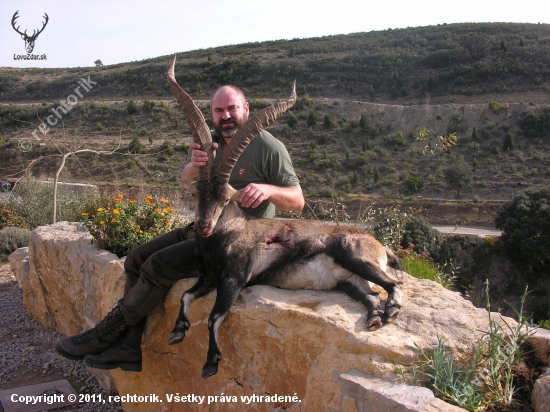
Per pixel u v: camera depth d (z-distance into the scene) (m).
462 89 63.03
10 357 6.54
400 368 3.07
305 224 4.18
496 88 61.03
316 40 100.75
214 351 3.61
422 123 54.66
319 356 3.38
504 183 39.78
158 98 63.66
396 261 4.51
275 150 4.67
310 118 56.19
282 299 3.79
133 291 4.37
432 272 6.97
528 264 26.48
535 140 47.72
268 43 102.56
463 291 26.39
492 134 50.38
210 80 76.06
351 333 3.29
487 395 3.04
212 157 3.97
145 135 48.03
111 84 70.12
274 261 4.07
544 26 85.50
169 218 6.60
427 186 39.84
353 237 3.99
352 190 38.75
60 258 6.75
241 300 3.95
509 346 3.21
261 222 4.21
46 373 6.12
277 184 4.69
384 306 3.65
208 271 4.01
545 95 56.97
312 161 46.41
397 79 68.06
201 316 4.11
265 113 3.88
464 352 3.23
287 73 76.25
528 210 26.77
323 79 73.31
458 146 49.00
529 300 26.03
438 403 2.70
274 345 3.67
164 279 4.28
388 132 53.75
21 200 14.69
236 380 3.92
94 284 5.89
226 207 4.11
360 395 2.96
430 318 3.53
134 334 4.60
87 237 6.63
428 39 85.19
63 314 7.09
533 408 2.97
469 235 28.52
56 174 12.31
